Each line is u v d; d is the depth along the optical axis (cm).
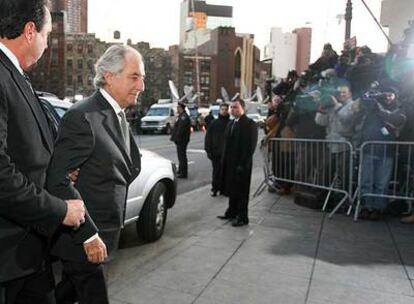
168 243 520
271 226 586
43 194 182
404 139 638
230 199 624
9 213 174
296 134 790
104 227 236
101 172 232
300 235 543
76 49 8175
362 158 622
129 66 241
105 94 244
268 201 757
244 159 585
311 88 839
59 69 7950
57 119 416
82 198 230
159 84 8238
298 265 438
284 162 799
